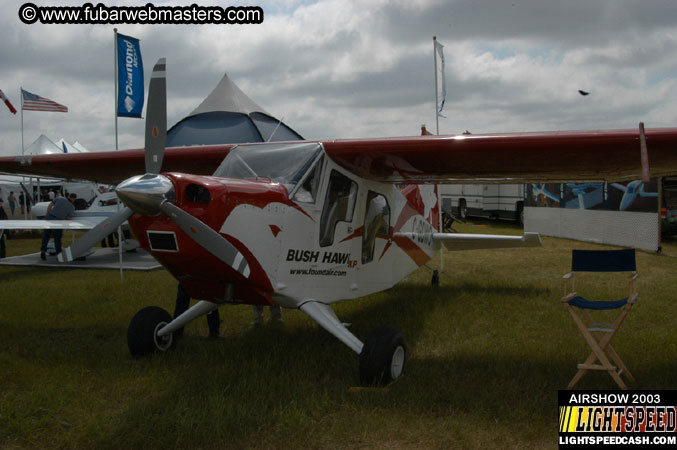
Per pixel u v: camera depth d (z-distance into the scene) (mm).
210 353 4242
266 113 13453
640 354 4090
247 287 3670
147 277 8203
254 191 3564
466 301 6281
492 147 3889
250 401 3172
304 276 3982
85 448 2691
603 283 7496
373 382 3537
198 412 2938
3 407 3096
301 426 2848
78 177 7398
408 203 5867
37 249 12836
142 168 6301
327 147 4141
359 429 2855
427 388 3459
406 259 5930
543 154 4016
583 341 4523
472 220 23750
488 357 4105
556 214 15375
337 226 4305
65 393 3363
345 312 5832
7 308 5996
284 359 3994
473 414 3018
